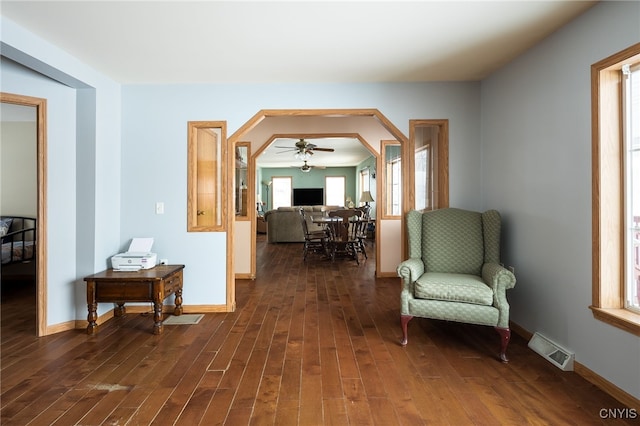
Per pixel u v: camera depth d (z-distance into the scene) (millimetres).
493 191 3205
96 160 3055
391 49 2662
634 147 1957
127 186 3436
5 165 4875
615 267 2020
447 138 3422
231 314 3363
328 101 3441
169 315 3344
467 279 2639
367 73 3180
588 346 2109
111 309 3281
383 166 5145
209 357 2428
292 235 8859
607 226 2010
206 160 3590
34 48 2365
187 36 2424
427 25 2291
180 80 3330
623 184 1998
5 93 2699
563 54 2295
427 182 3543
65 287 2979
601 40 1985
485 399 1908
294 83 3428
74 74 2762
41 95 2865
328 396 1937
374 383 2078
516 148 2838
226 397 1929
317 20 2219
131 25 2260
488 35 2439
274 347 2598
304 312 3416
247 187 5094
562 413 1779
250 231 4918
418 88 3436
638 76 1927
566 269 2285
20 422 1708
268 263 6094
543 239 2516
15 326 3066
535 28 2332
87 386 2043
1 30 2135
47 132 2893
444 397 1928
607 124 2004
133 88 3432
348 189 13125
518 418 1742
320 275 5121
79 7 2033
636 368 1798
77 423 1705
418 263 2871
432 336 2803
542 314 2541
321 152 9586
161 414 1774
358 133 5266
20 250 4430
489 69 3105
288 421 1719
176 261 3447
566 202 2281
